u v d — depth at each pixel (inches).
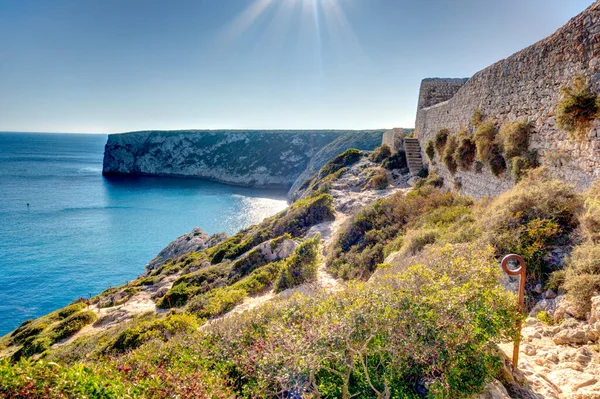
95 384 145.9
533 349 186.9
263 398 167.8
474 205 482.0
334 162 1503.4
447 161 690.2
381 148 1342.3
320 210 903.7
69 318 679.1
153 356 226.7
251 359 191.6
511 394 152.3
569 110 318.7
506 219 286.8
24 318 1102.4
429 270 186.2
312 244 572.4
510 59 476.1
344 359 149.6
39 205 2662.4
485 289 160.6
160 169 4712.1
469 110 625.0
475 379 137.3
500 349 169.3
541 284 233.6
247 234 1069.1
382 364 159.5
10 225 2097.7
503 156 469.4
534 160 402.6
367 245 561.3
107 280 1373.0
